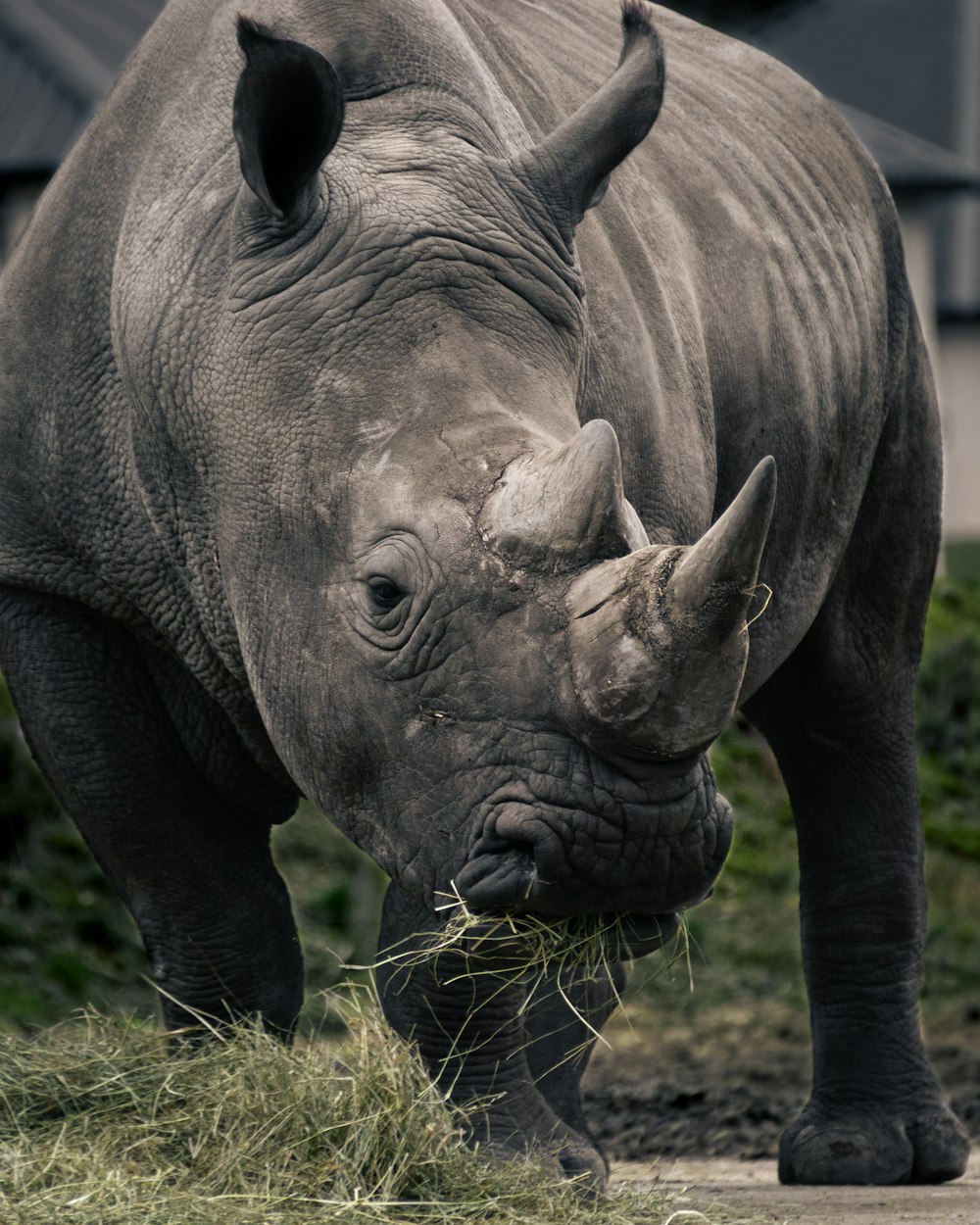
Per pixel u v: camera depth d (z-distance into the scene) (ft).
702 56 61.46
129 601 47.50
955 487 293.84
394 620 37.42
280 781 49.14
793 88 62.44
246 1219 38.29
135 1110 44.96
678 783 35.37
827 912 60.54
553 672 35.58
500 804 36.14
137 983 93.86
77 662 48.78
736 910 108.78
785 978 101.09
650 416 47.42
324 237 40.34
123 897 51.11
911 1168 57.57
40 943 93.30
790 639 55.67
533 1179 42.29
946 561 190.49
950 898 117.29
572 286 41.50
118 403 45.96
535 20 55.26
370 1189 40.70
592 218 48.91
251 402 40.45
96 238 46.52
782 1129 70.44
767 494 32.32
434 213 40.47
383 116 42.57
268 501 40.16
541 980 46.57
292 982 51.34
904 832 60.75
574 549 35.50
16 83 174.09
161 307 42.75
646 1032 91.61
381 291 39.70
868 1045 59.11
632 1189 46.14
